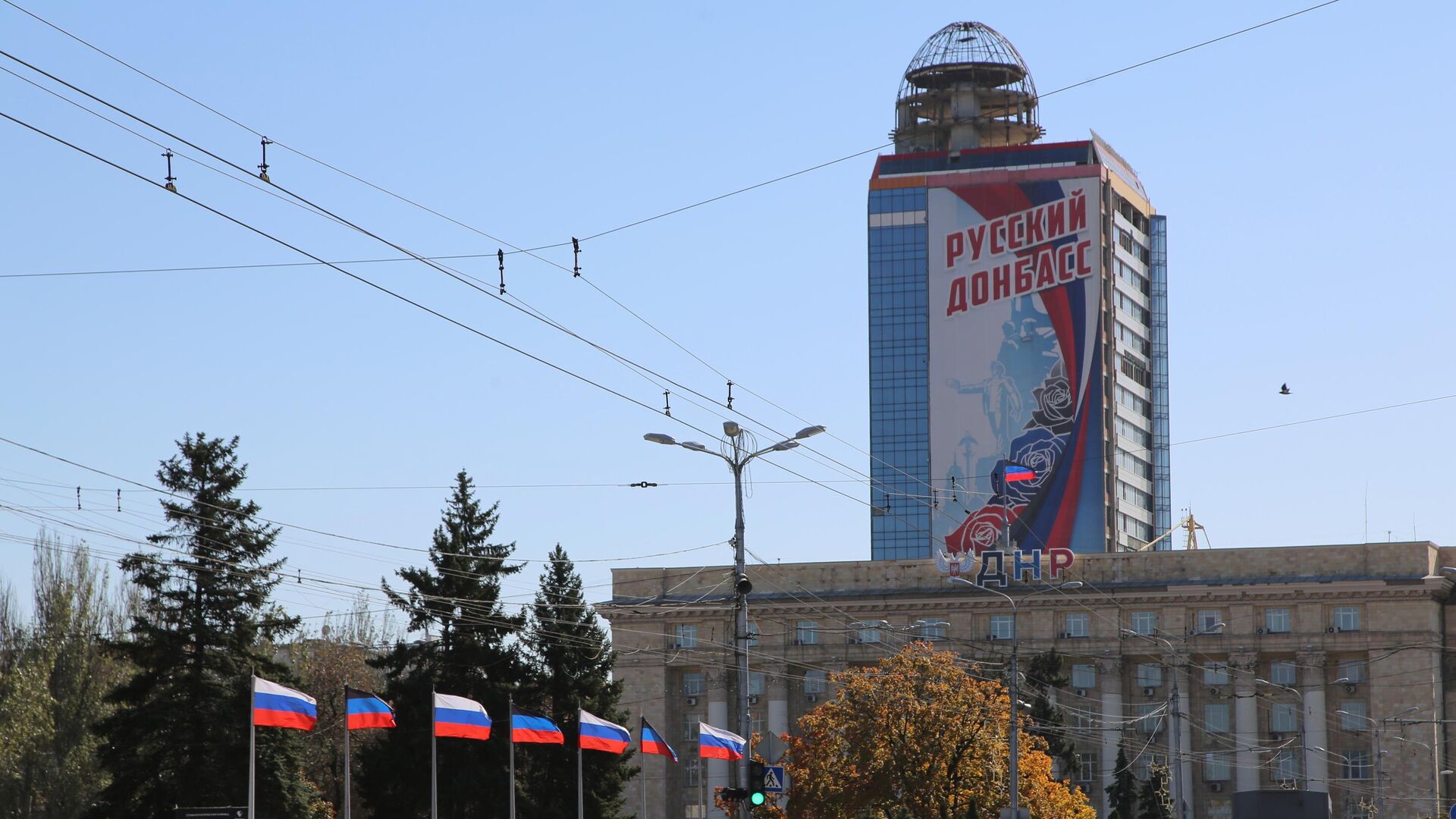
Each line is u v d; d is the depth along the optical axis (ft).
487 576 309.01
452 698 250.98
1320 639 465.88
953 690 309.83
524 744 302.45
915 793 301.63
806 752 311.68
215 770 269.23
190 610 274.57
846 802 302.04
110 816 269.03
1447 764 469.16
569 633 322.34
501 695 303.89
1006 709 311.27
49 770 323.57
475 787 295.89
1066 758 442.50
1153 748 470.80
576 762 312.09
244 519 280.92
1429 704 457.27
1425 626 460.14
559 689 320.09
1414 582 458.91
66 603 344.69
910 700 306.35
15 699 324.19
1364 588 461.78
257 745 273.13
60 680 335.67
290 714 214.28
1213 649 472.85
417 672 304.91
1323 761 460.14
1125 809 417.28
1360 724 462.60
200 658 273.33
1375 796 417.28
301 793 279.90
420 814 297.12
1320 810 281.95
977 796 302.25
